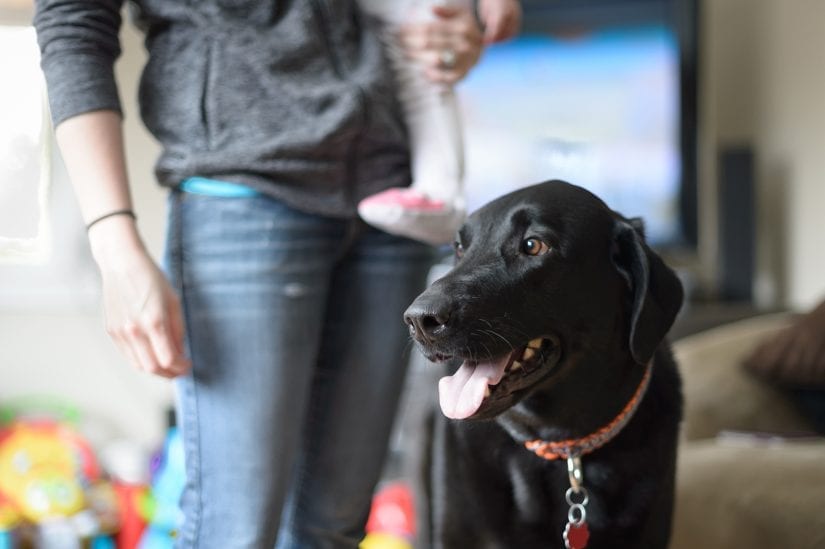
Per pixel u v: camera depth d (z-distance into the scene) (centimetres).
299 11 138
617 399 149
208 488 135
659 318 143
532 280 139
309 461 152
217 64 134
